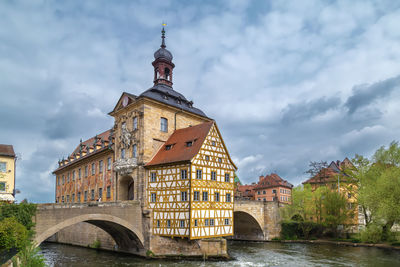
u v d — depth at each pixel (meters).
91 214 28.09
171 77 42.66
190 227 28.89
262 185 90.75
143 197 33.06
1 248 17.27
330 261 30.23
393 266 27.58
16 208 23.17
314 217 50.56
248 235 49.25
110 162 41.38
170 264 28.39
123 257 32.53
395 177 38.09
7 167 39.97
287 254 34.72
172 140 35.31
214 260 30.25
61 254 35.44
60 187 60.94
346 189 50.28
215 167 32.56
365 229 41.69
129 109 37.00
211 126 32.91
